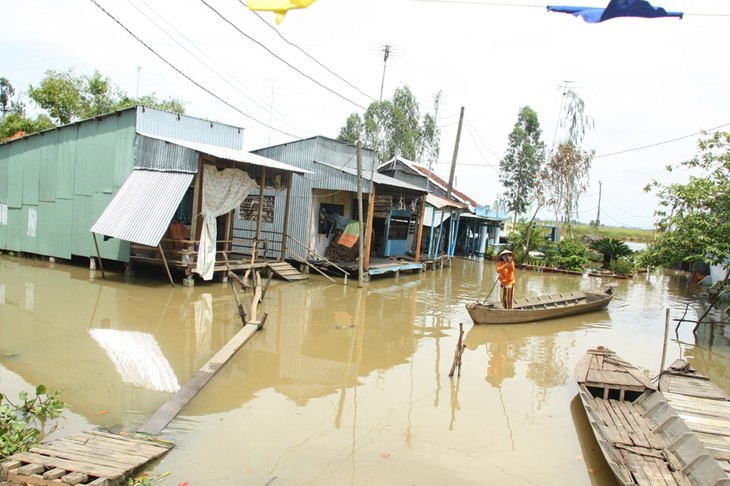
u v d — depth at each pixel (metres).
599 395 8.22
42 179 17.80
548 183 31.92
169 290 13.83
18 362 7.75
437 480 5.30
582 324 14.41
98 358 8.20
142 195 14.48
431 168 42.97
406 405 7.27
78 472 4.60
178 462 5.20
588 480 5.52
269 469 5.23
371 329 11.63
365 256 18.27
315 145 19.27
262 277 17.36
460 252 37.19
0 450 4.94
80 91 28.78
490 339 11.64
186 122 17.52
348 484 5.07
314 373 8.36
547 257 30.20
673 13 4.00
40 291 12.85
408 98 40.50
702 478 5.09
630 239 66.31
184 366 8.14
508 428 6.74
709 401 7.63
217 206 14.84
